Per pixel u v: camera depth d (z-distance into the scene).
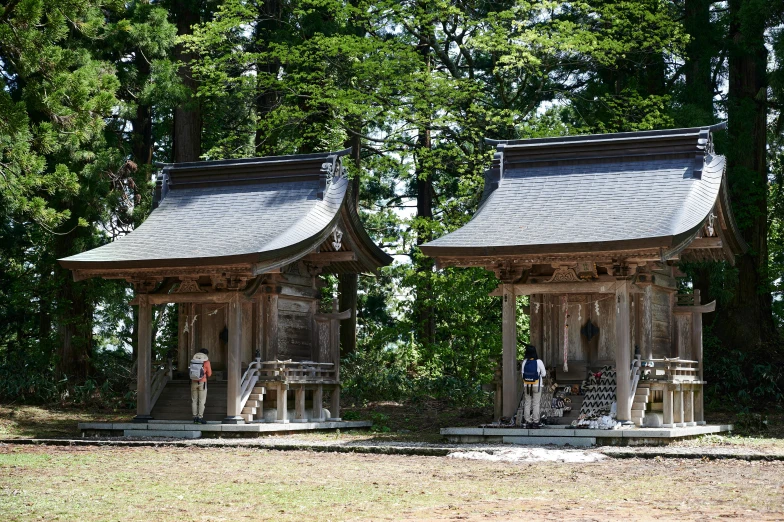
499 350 30.03
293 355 23.44
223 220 23.12
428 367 31.58
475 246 19.44
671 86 31.47
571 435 18.83
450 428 19.75
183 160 32.66
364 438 21.11
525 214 20.56
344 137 31.66
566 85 33.75
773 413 26.67
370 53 29.92
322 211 22.73
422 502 11.74
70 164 28.17
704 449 17.45
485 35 29.28
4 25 18.72
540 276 20.72
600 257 19.33
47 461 16.66
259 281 22.11
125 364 34.38
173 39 30.81
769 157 32.12
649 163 21.16
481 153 30.81
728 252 23.00
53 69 19.45
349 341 35.72
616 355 19.34
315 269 24.20
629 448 17.62
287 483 13.64
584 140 21.66
